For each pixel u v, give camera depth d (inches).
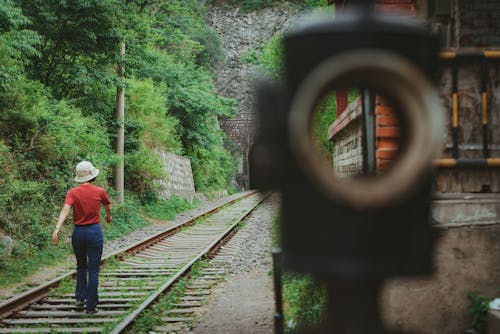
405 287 153.5
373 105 139.1
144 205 888.9
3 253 417.4
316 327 59.0
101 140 714.8
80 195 283.0
